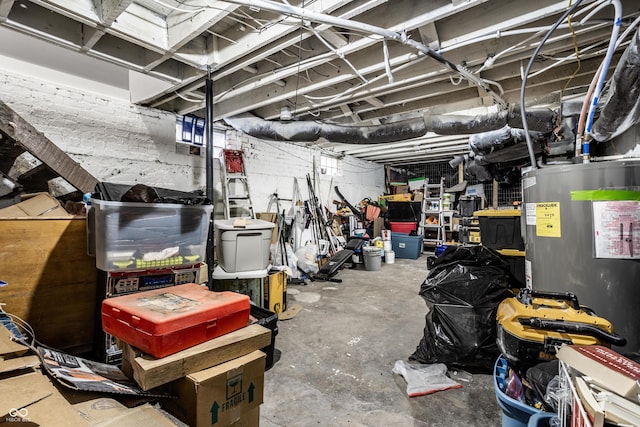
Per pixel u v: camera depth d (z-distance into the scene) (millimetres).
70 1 1702
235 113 3463
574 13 1696
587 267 1438
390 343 2451
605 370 770
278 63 2555
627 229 1370
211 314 1186
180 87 2891
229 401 1136
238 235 2703
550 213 1546
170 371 1024
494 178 5559
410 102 3529
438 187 7242
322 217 5398
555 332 1203
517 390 1256
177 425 946
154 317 1058
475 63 2320
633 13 1705
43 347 1231
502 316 1379
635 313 1372
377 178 7691
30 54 2508
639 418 632
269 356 2068
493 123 2998
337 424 1552
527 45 2047
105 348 1747
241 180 4246
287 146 5062
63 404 840
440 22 2074
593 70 2463
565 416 889
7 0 1658
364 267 5477
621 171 1381
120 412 928
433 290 2090
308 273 4598
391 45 2328
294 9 1574
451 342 1942
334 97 3057
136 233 1645
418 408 1669
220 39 2322
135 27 1979
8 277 1744
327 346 2400
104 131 2973
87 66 2846
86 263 1993
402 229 6824
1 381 874
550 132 3025
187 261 1820
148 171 3320
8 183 2334
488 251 2213
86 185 2316
